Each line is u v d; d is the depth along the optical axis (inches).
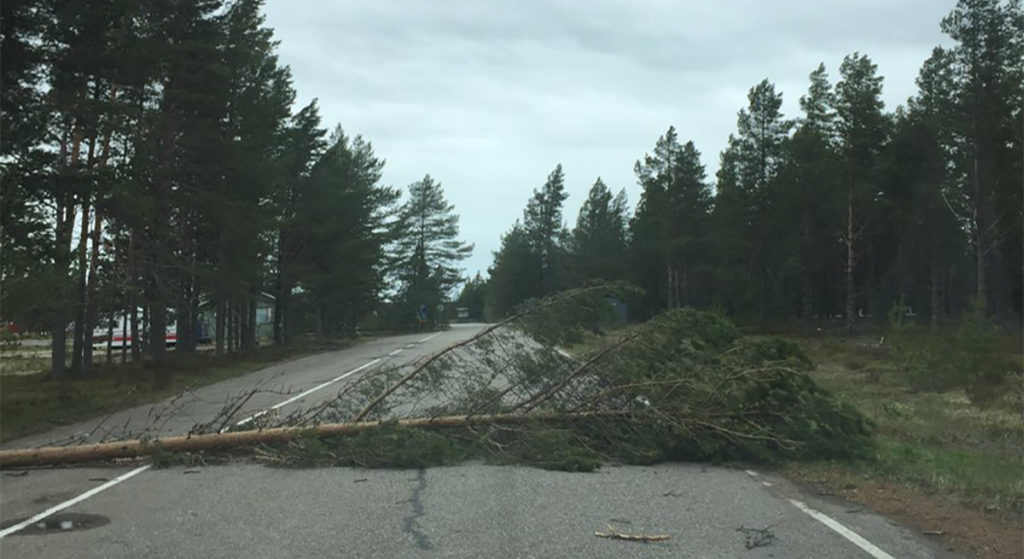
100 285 1027.3
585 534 282.4
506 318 498.3
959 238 2413.9
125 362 1258.0
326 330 2674.7
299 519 305.0
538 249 3981.3
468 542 272.4
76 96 830.5
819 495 349.7
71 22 786.2
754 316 2407.7
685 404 425.4
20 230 695.7
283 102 1648.6
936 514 314.8
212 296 1330.0
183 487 367.2
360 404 459.8
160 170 1062.4
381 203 2603.3
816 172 2283.5
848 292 2215.8
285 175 1510.8
